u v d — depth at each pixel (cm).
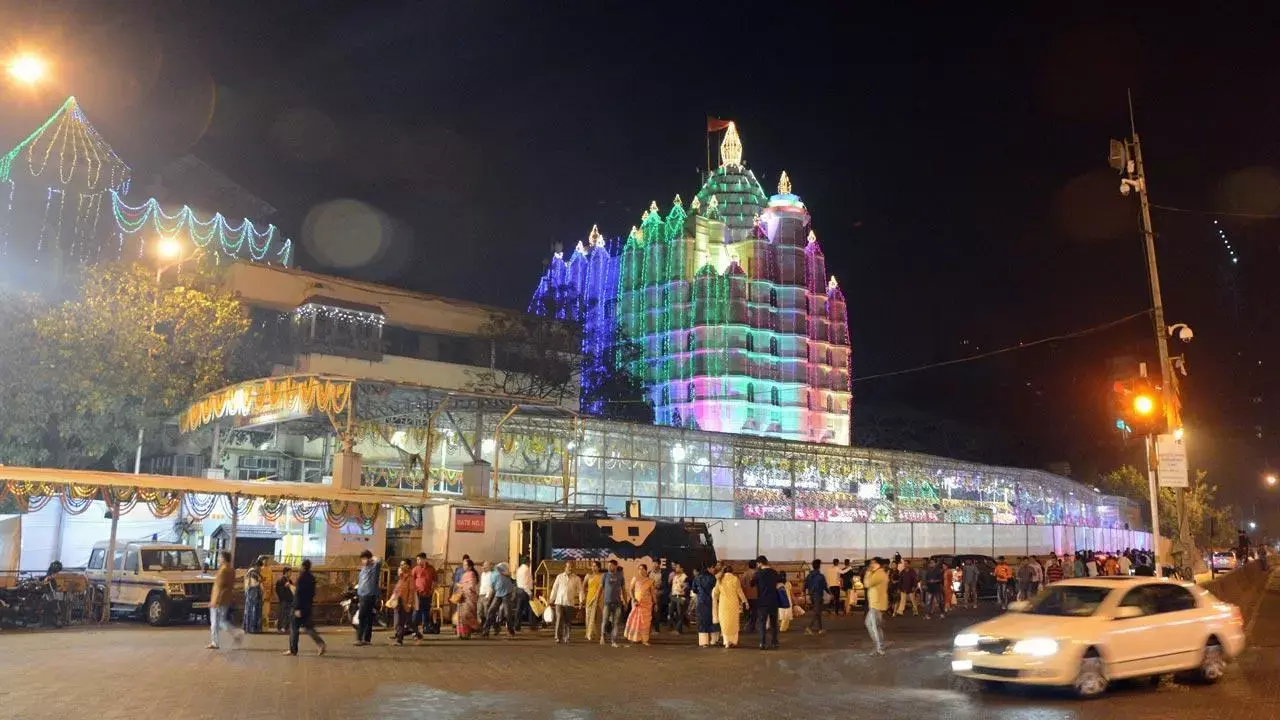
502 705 1191
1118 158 2553
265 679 1404
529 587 2406
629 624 2088
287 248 6009
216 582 1822
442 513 2731
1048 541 5000
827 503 5050
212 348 3494
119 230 4766
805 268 9988
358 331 5072
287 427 3506
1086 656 1260
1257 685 1376
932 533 4409
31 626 2283
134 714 1105
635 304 9631
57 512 2877
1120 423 2161
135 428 3344
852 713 1145
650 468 4244
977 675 1291
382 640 2070
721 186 10462
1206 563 6228
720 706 1196
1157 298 2459
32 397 3039
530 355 5853
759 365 9225
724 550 3600
